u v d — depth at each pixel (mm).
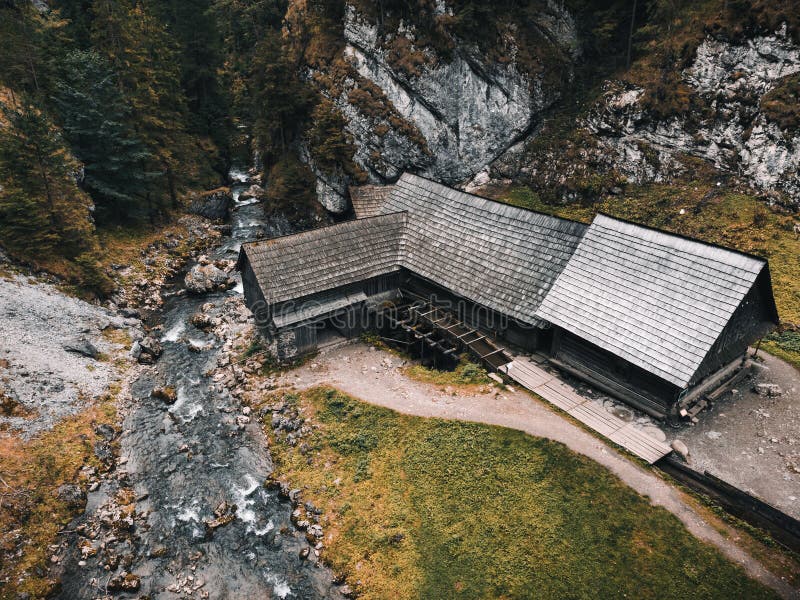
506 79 53688
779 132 41375
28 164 39781
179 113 63344
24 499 25172
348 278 36844
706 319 25594
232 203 65875
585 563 21250
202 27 66938
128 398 33469
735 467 24500
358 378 33406
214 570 23594
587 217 48625
